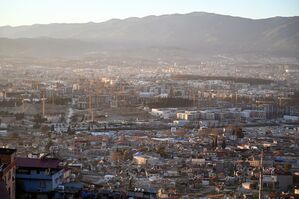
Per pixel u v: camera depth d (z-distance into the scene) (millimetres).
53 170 167000
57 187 166125
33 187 160625
